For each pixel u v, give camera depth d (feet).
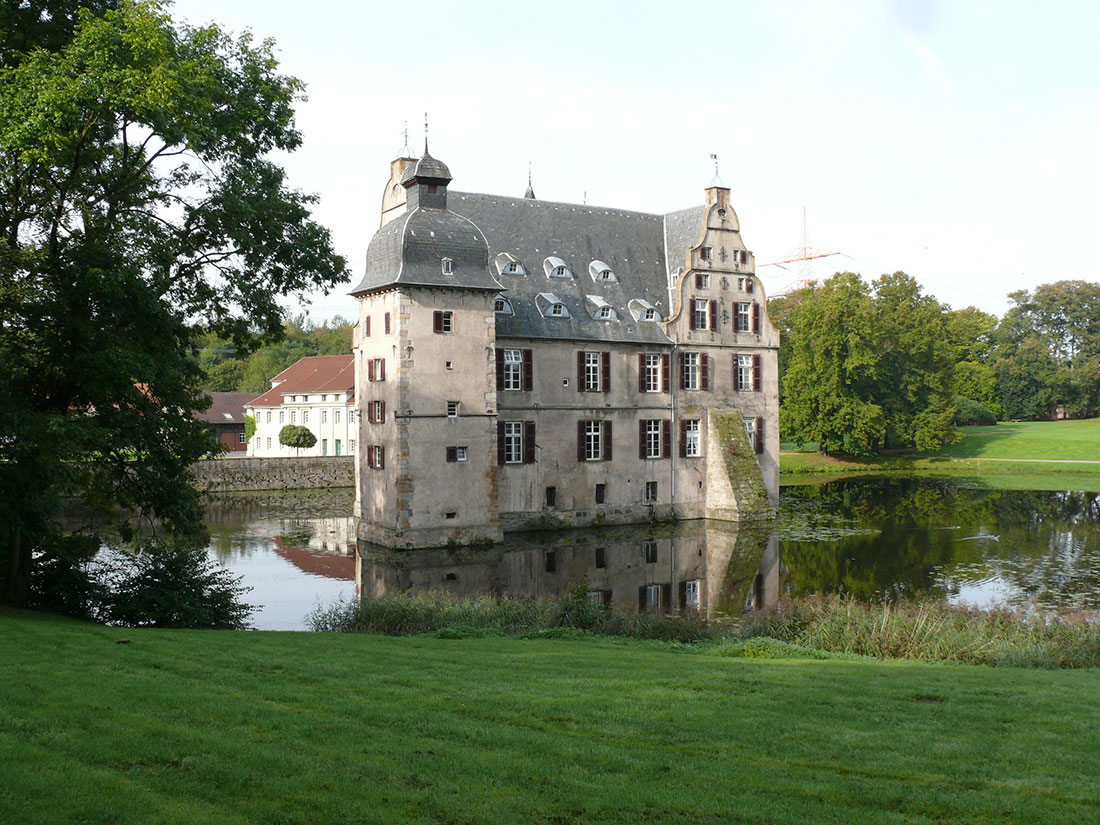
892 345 272.31
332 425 260.42
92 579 73.61
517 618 75.41
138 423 74.02
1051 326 440.04
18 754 30.66
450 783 29.63
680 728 36.63
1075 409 401.29
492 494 138.10
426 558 124.77
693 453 166.09
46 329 70.23
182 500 78.13
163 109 65.36
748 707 40.34
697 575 112.88
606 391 156.25
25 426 63.16
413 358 131.34
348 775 30.07
